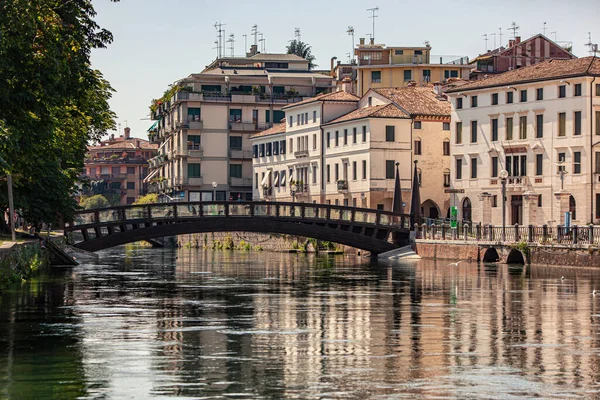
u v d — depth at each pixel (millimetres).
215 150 175375
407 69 173750
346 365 31766
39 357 32938
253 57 196875
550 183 112812
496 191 119250
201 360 32531
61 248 86750
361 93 176125
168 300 52281
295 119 155000
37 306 48375
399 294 57250
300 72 191625
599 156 109625
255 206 98250
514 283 66188
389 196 132000
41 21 49281
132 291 57906
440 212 134125
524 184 115562
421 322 43031
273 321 43094
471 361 32594
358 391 27812
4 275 59062
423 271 80562
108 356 33219
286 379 29438
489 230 95812
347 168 138625
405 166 132750
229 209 97125
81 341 36500
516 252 92438
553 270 80875
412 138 133000
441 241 101375
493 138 120188
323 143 145750
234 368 31141
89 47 55906
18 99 49250
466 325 42031
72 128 73875
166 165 194250
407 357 33344
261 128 176875
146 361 32281
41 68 49969
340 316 45281
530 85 114875
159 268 84375
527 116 115562
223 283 65750
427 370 30922
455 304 51250
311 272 79500
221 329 40219
